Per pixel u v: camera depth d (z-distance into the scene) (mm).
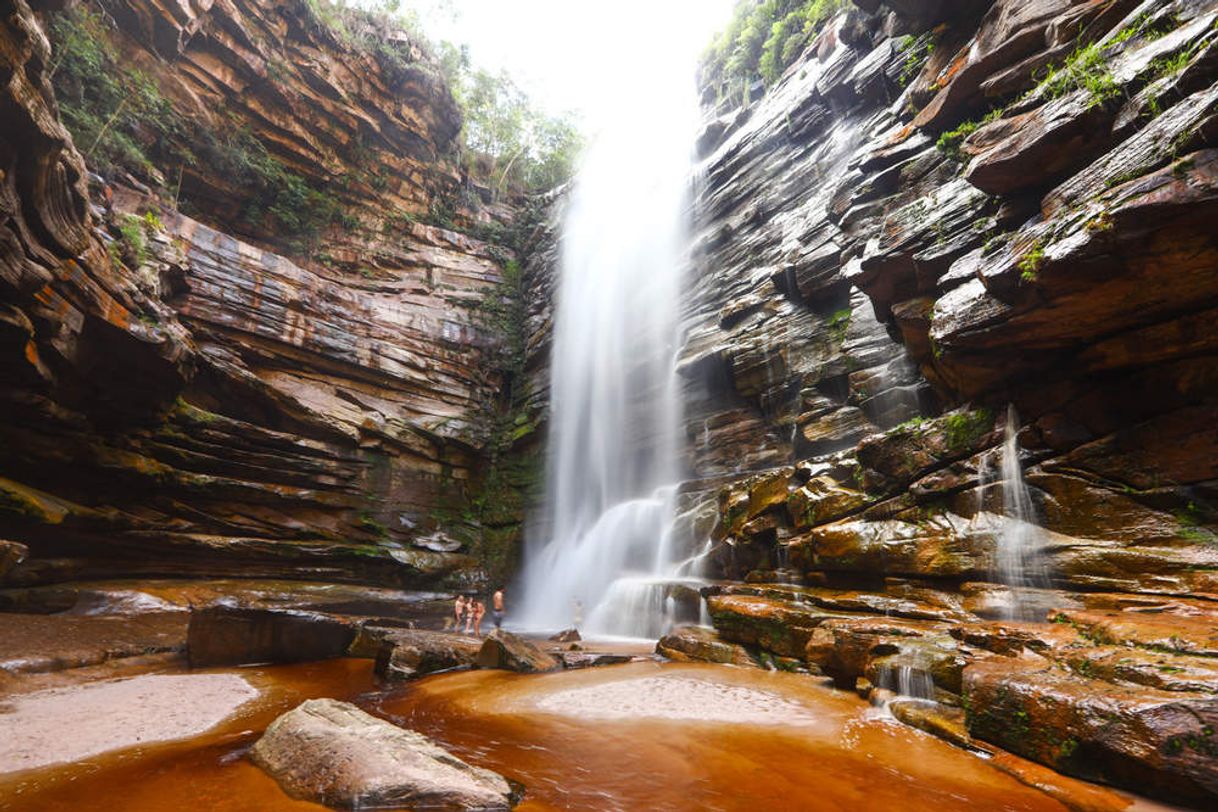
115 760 5832
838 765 5906
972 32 14062
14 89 10766
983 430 10992
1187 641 5723
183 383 19500
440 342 30891
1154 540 8500
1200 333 8625
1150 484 8812
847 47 19750
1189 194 7414
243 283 24141
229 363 22703
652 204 29156
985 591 9625
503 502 30500
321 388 26234
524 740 6738
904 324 13070
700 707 8023
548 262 34531
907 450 11984
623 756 6191
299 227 28969
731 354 21375
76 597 15070
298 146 28812
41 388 15383
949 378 12352
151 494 19719
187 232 22906
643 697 8547
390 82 32188
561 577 26188
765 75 26188
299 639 11656
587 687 9219
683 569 19047
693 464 23141
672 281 26281
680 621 15523
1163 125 7992
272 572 21891
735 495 17172
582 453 28906
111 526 18031
